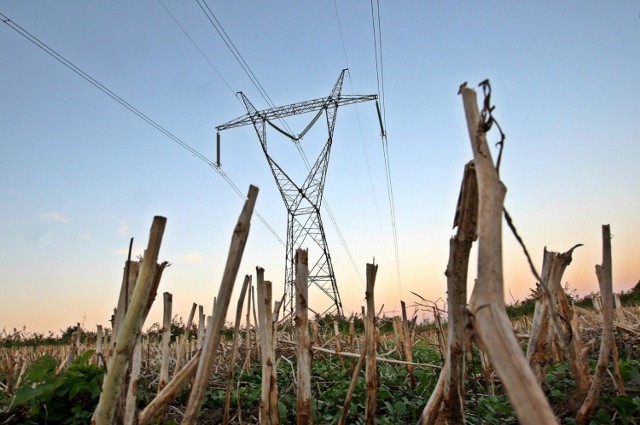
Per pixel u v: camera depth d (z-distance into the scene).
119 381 2.04
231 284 2.14
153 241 2.13
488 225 1.33
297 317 3.21
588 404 3.13
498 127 1.45
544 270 3.14
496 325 1.20
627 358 5.07
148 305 2.73
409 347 5.55
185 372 2.81
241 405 4.91
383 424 4.10
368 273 3.44
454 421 2.31
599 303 7.79
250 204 2.14
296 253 3.31
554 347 5.30
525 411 1.07
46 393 3.91
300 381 3.14
